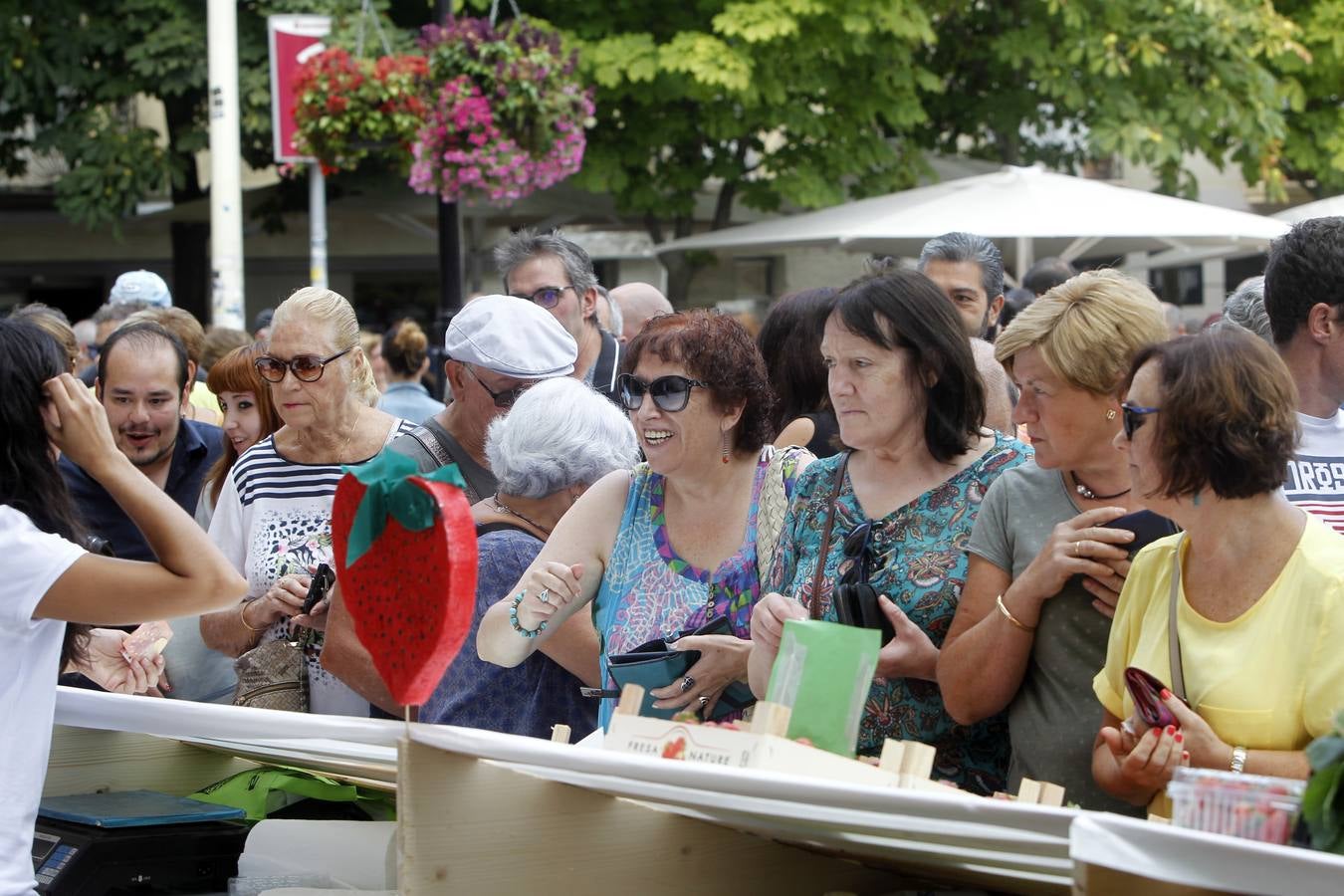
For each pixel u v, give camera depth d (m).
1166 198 10.32
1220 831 1.76
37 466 2.54
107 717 2.63
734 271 16.48
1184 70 13.88
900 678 2.80
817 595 2.87
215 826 2.85
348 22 11.82
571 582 2.94
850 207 10.98
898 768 2.07
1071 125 14.43
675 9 12.94
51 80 14.03
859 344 2.82
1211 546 2.28
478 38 8.47
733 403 2.99
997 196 10.03
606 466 3.43
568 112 8.62
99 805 2.89
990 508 2.77
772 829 2.24
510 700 3.31
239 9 13.84
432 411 7.39
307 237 17.06
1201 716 2.27
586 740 2.75
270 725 2.30
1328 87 14.45
